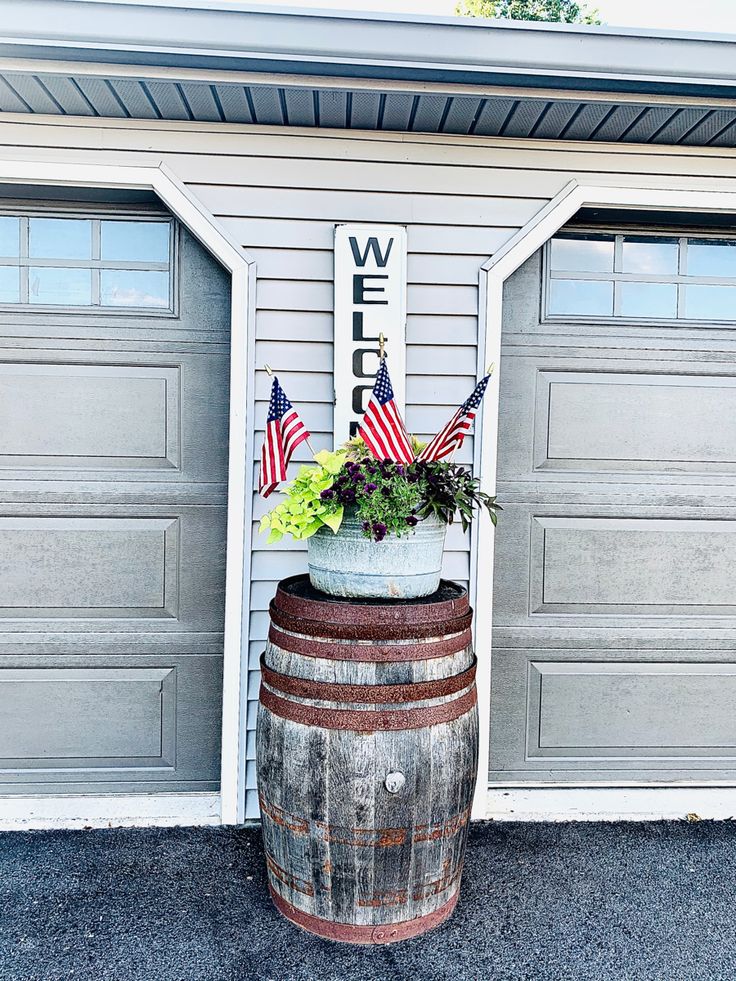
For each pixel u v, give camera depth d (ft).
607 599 8.28
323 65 5.99
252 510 7.43
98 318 7.73
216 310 7.83
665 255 8.23
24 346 7.68
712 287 8.27
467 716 5.83
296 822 5.65
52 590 7.80
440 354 7.55
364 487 5.53
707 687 8.36
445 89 6.36
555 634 8.24
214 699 8.02
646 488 8.23
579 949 5.74
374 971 5.48
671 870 6.84
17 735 7.80
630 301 8.23
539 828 7.60
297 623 5.69
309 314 7.41
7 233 7.64
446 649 5.67
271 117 7.01
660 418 8.22
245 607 7.42
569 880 6.66
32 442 7.73
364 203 7.38
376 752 5.43
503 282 7.88
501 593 8.21
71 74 6.07
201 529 7.94
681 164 7.56
